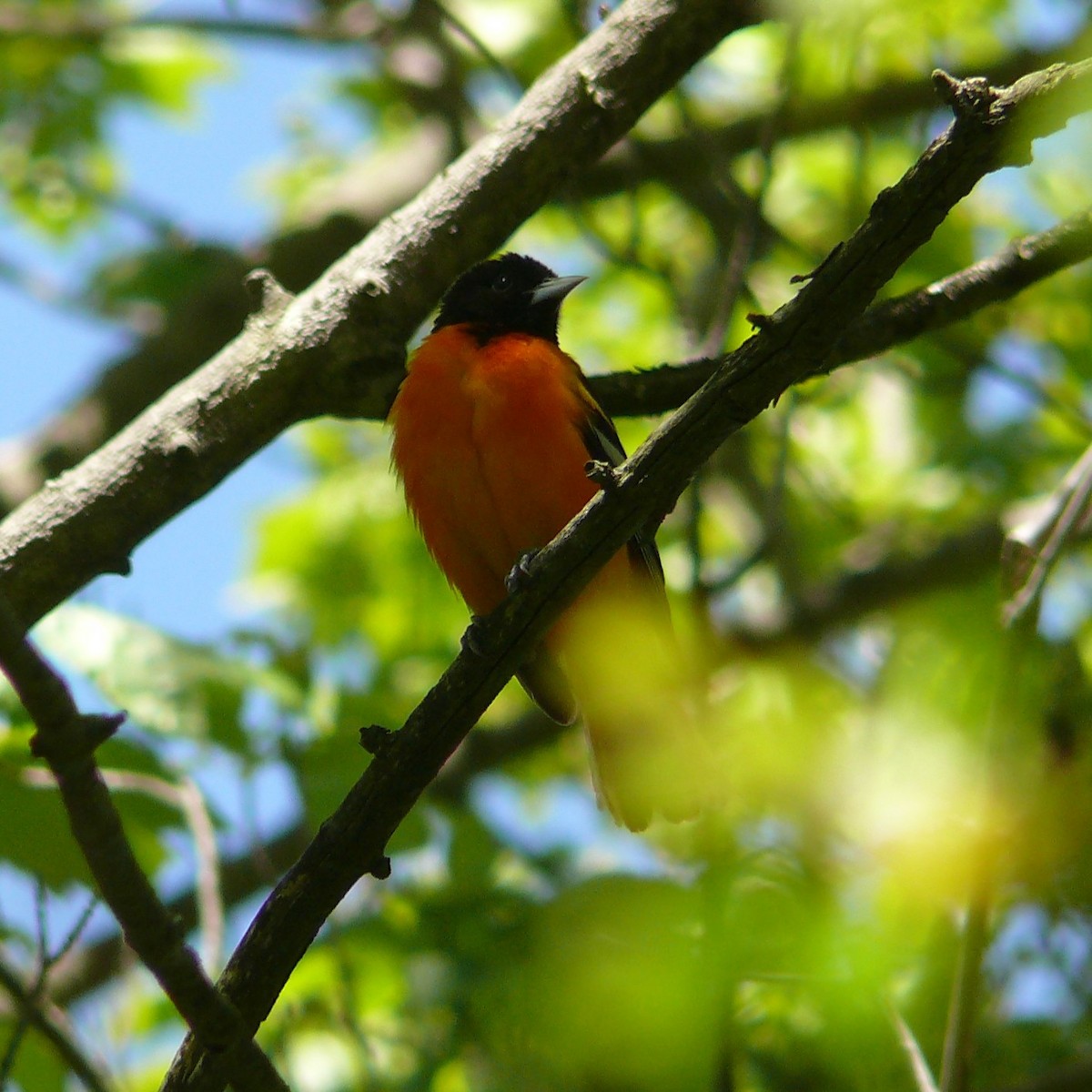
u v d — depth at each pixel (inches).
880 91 576.7
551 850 478.9
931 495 641.6
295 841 537.0
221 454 327.3
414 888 448.5
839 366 367.2
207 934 335.9
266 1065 244.2
